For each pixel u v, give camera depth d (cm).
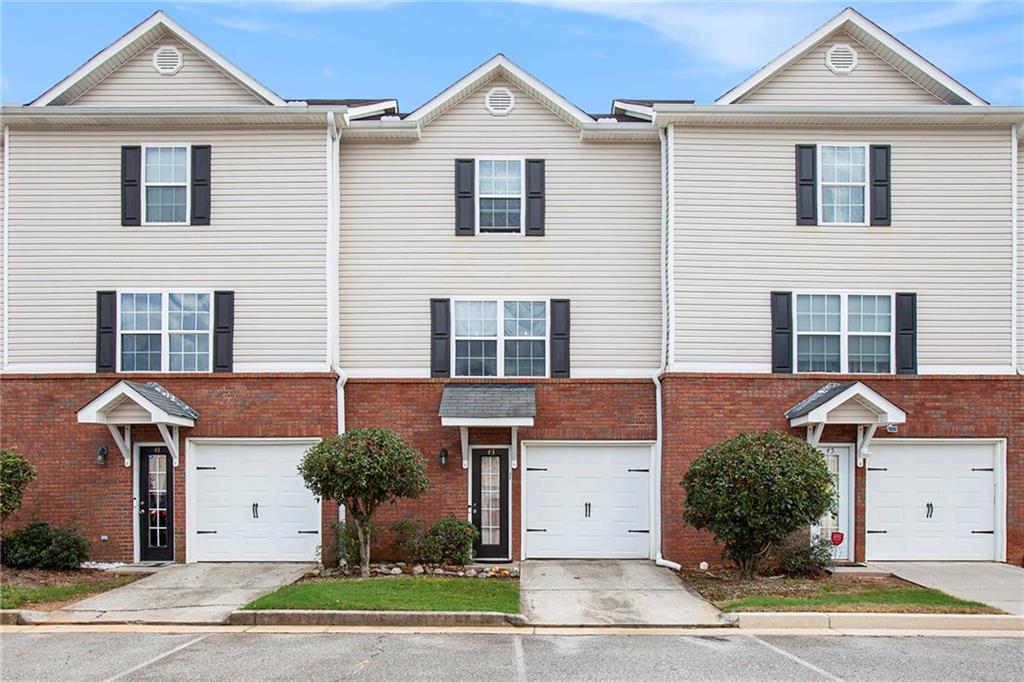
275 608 1177
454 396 1614
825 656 998
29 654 1004
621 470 1662
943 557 1633
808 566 1489
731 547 1425
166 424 1557
